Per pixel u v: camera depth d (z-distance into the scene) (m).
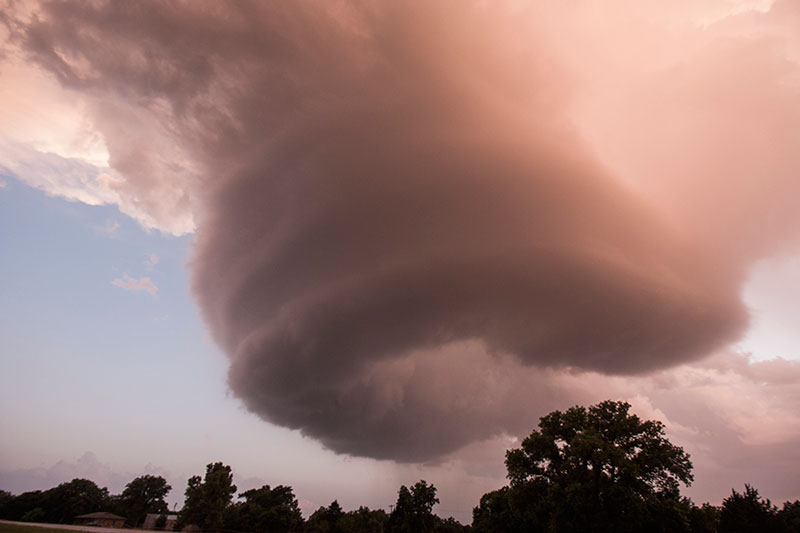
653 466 39.94
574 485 36.66
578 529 37.91
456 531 127.44
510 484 46.75
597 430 44.19
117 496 130.75
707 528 39.47
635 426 42.41
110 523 111.81
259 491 131.00
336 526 100.00
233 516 101.06
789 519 61.66
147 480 128.12
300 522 107.69
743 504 52.09
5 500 119.31
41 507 115.44
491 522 55.12
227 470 98.19
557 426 47.03
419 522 80.62
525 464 44.94
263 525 99.81
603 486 37.75
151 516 110.88
